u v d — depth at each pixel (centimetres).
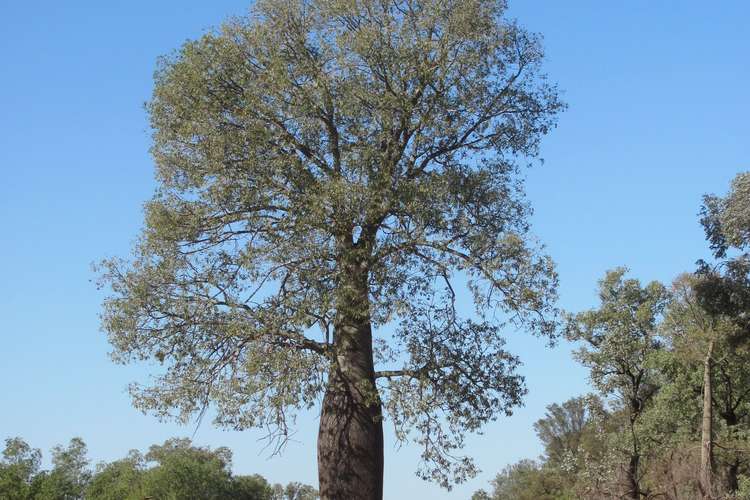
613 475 3161
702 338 3144
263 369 1529
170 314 1627
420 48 1703
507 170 1822
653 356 3422
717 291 2608
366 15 1777
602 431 3519
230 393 1538
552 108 1841
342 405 1614
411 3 1750
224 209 1638
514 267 1650
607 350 3522
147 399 1625
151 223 1633
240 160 1619
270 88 1634
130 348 1634
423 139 1688
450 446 1706
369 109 1677
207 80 1661
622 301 3606
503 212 1775
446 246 1655
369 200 1555
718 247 2552
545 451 7000
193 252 1662
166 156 1681
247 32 1722
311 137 1653
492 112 1800
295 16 1755
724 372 3359
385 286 1590
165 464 5822
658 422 3403
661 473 3056
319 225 1559
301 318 1520
